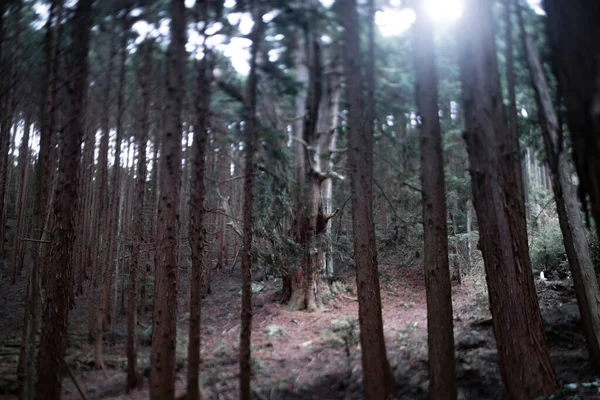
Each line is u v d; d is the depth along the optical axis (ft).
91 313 41.50
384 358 24.36
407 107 31.60
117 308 53.21
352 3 25.04
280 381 28.91
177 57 23.09
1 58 24.56
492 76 22.00
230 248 89.56
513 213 21.01
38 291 26.18
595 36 4.97
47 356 22.63
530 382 19.56
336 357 32.91
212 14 24.95
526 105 32.65
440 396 21.67
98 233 47.24
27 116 44.93
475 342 31.91
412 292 52.65
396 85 31.22
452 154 38.19
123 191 54.03
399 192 38.24
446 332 22.31
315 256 48.91
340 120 47.96
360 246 23.73
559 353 30.81
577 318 34.88
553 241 51.11
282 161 31.53
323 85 38.93
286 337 40.11
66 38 28.25
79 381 30.76
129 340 29.32
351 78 24.63
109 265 41.63
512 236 20.77
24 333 27.20
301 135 46.16
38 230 24.56
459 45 23.56
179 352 35.53
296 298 48.67
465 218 54.85
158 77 31.68
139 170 34.42
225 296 58.23
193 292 22.50
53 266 23.67
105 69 34.37
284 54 29.45
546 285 47.19
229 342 39.19
